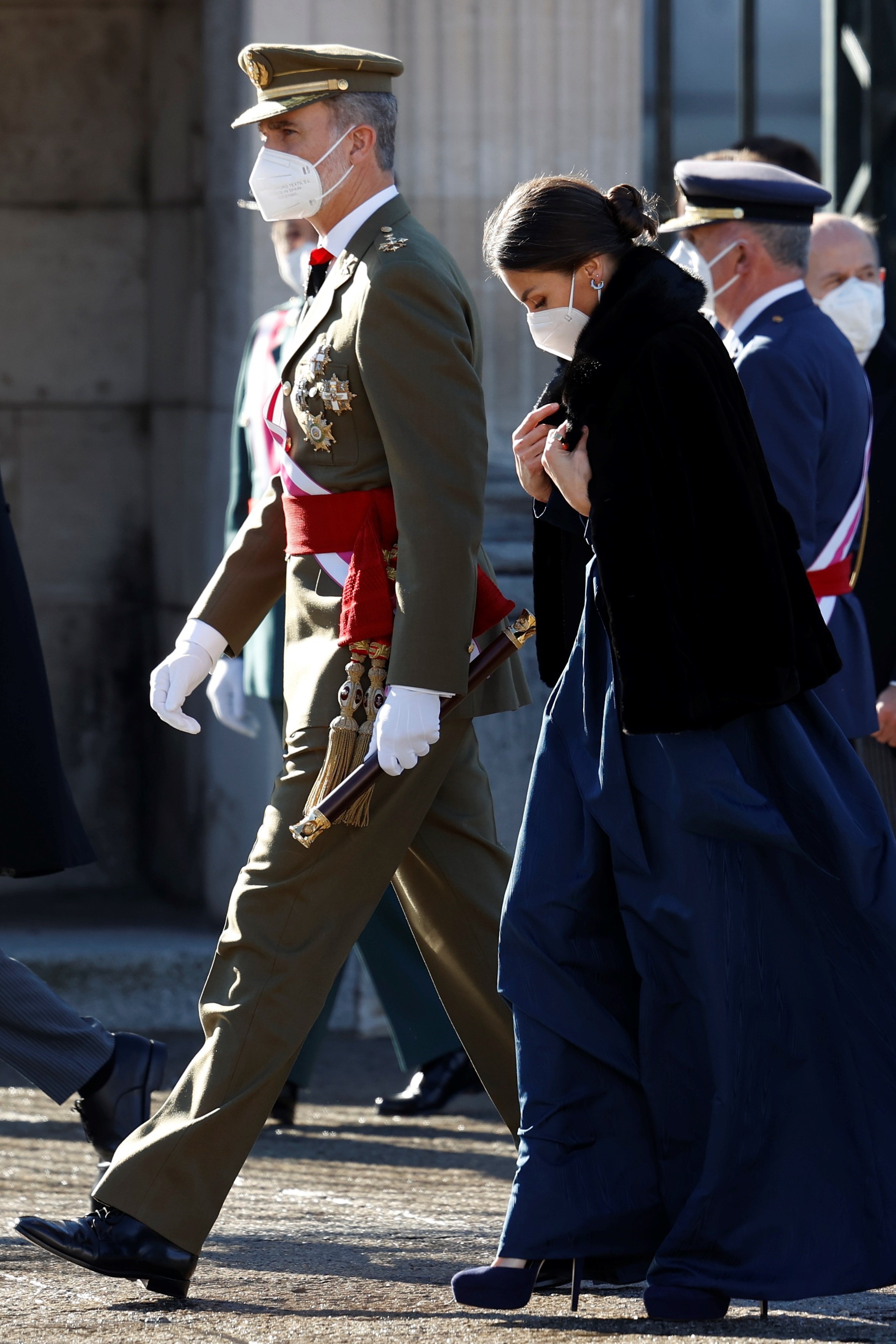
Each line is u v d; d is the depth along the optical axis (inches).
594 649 471.2
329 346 497.4
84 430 1040.2
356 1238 567.8
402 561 483.8
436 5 876.6
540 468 492.4
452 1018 544.1
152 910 1005.2
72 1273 523.5
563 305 471.5
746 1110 454.3
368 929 749.9
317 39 871.1
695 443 452.8
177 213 994.1
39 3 1024.2
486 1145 704.4
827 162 1002.7
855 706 634.8
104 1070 585.0
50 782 596.7
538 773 476.7
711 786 452.8
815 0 1225.4
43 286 1034.1
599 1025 464.8
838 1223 456.1
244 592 542.0
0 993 580.7
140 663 1048.8
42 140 1029.8
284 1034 490.6
